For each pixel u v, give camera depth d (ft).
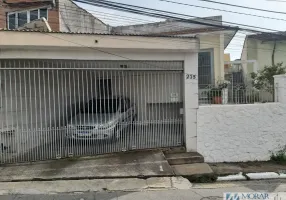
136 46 24.53
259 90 27.35
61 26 43.91
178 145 26.37
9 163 22.93
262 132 26.20
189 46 25.17
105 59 24.63
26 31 22.65
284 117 26.50
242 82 28.81
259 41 50.72
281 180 20.98
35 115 24.57
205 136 25.79
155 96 26.12
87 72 25.07
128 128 25.64
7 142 23.40
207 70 45.06
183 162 23.82
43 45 22.98
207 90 27.32
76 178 19.89
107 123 24.84
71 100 24.90
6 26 40.98
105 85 25.46
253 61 47.50
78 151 24.52
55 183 19.20
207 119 25.75
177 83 26.35
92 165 22.27
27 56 23.31
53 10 42.50
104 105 25.39
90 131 24.61
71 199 16.79
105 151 24.99
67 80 24.93
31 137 23.94
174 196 17.28
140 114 25.94
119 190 18.26
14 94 24.11
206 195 17.52
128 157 24.11
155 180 19.89
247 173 22.02
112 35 24.20
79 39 23.71
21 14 41.63
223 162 25.73
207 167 22.61
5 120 23.50
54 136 24.23
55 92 24.94
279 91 26.68
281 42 49.57
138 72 25.84
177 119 26.35
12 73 24.04
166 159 23.67
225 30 43.65
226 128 25.80
